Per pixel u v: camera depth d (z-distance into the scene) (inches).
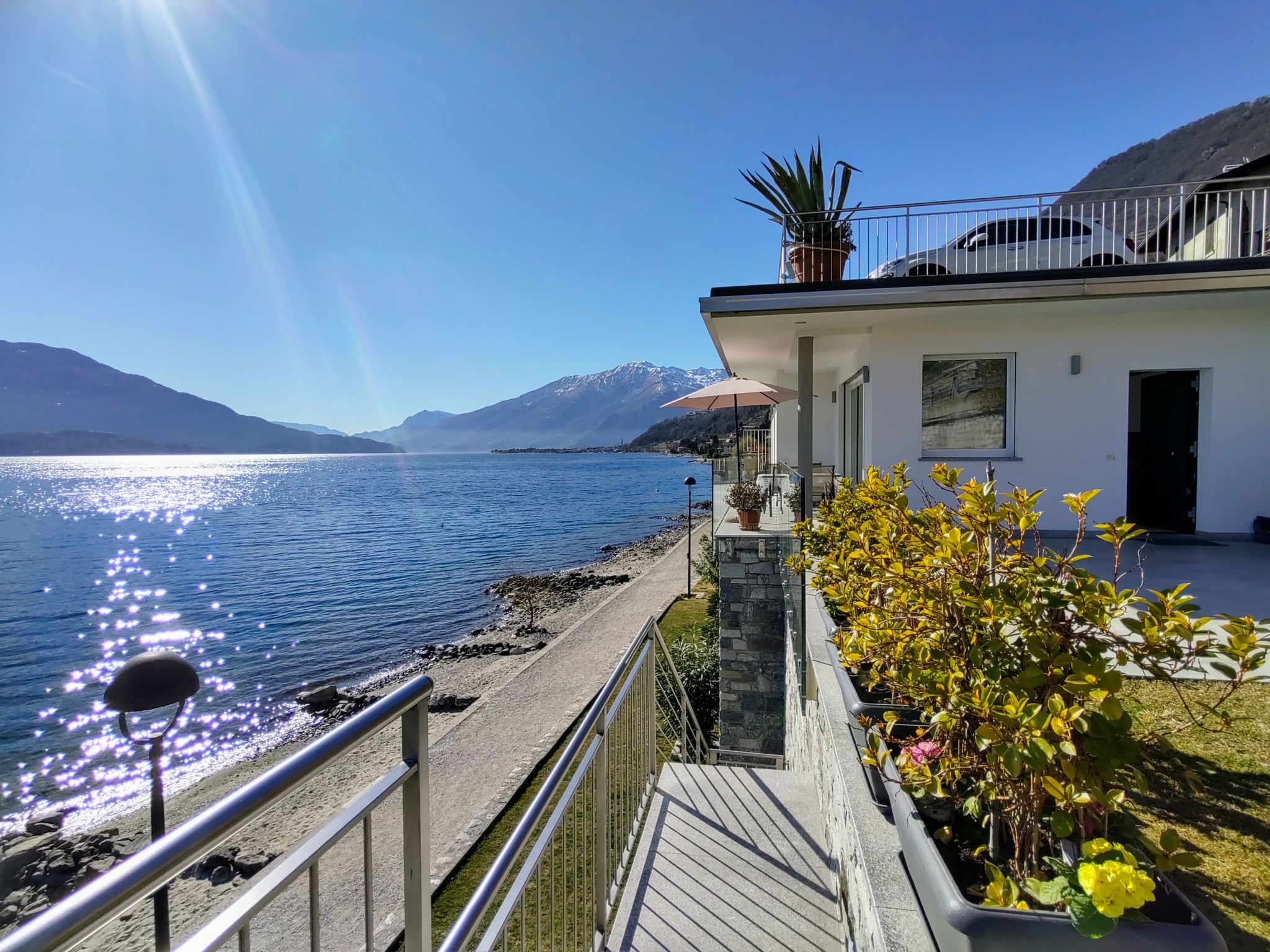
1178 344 294.7
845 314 291.4
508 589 986.1
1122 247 336.8
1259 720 109.0
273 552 1366.9
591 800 108.3
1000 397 311.6
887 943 59.3
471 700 515.8
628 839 123.5
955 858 69.0
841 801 99.5
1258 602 192.1
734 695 332.5
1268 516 294.2
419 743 55.4
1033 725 50.3
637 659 137.8
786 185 323.0
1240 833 79.0
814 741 151.7
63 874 332.8
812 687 156.5
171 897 265.3
